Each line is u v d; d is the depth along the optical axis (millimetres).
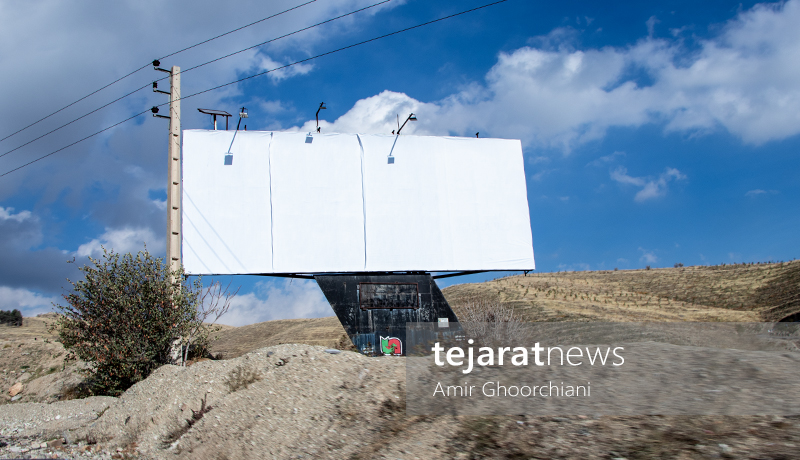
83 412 11062
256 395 7816
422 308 18953
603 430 4211
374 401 6410
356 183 19250
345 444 5434
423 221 19453
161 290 13438
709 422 3965
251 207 18344
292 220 18531
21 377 16875
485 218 19969
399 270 18984
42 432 9422
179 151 16547
